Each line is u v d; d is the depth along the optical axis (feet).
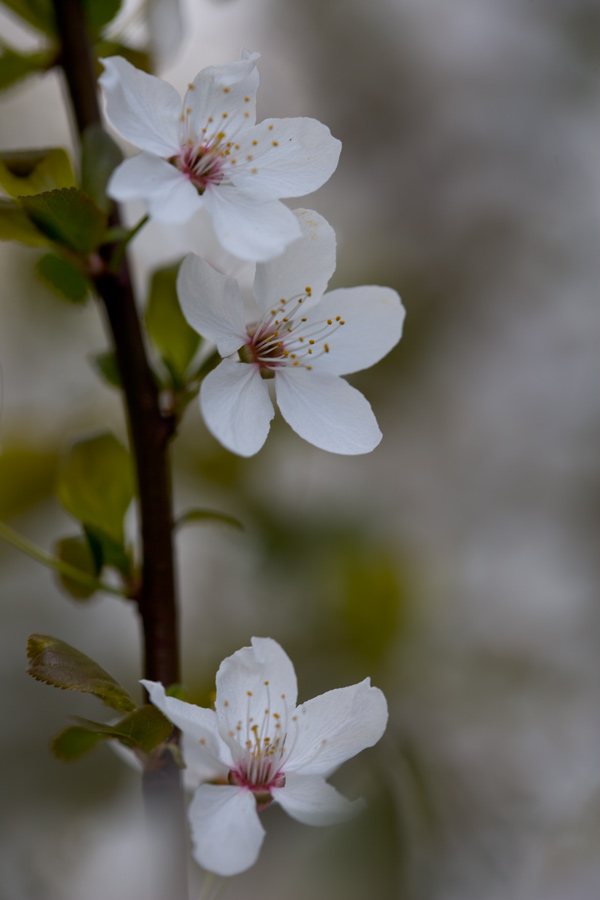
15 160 1.23
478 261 2.31
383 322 1.24
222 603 1.70
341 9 2.28
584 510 2.21
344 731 1.17
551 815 1.61
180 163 1.19
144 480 1.24
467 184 2.33
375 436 1.22
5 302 1.79
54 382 1.78
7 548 1.66
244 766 1.17
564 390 2.30
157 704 1.14
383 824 1.24
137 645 1.77
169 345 1.26
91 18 1.31
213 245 1.31
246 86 1.21
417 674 1.72
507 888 1.48
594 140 2.41
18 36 1.69
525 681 1.92
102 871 1.33
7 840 1.37
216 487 1.71
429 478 2.08
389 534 1.82
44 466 1.61
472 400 2.20
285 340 1.22
